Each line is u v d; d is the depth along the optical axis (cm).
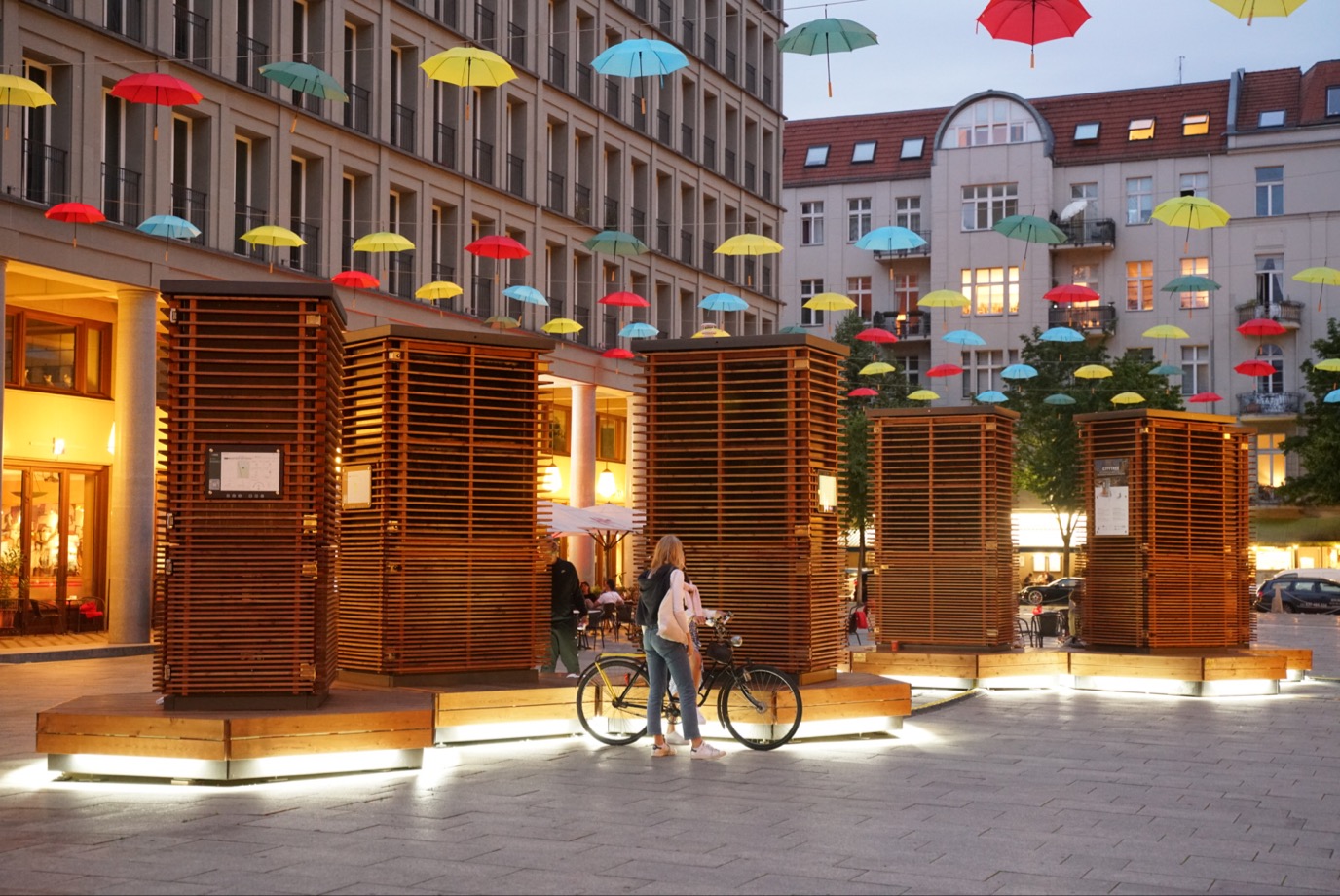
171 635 1187
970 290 6794
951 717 1719
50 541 3022
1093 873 832
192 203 3009
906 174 7012
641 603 1319
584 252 4369
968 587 2119
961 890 781
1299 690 2158
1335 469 5497
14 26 2561
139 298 2819
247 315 1220
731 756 1323
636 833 927
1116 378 5547
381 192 3516
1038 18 1492
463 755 1302
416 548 1443
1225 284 6500
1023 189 6731
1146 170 6650
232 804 1025
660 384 1566
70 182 2684
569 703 1422
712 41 5122
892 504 2159
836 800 1076
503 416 1495
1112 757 1361
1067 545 5588
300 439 1205
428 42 3697
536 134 4119
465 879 788
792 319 7162
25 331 2972
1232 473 2244
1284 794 1145
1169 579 2156
